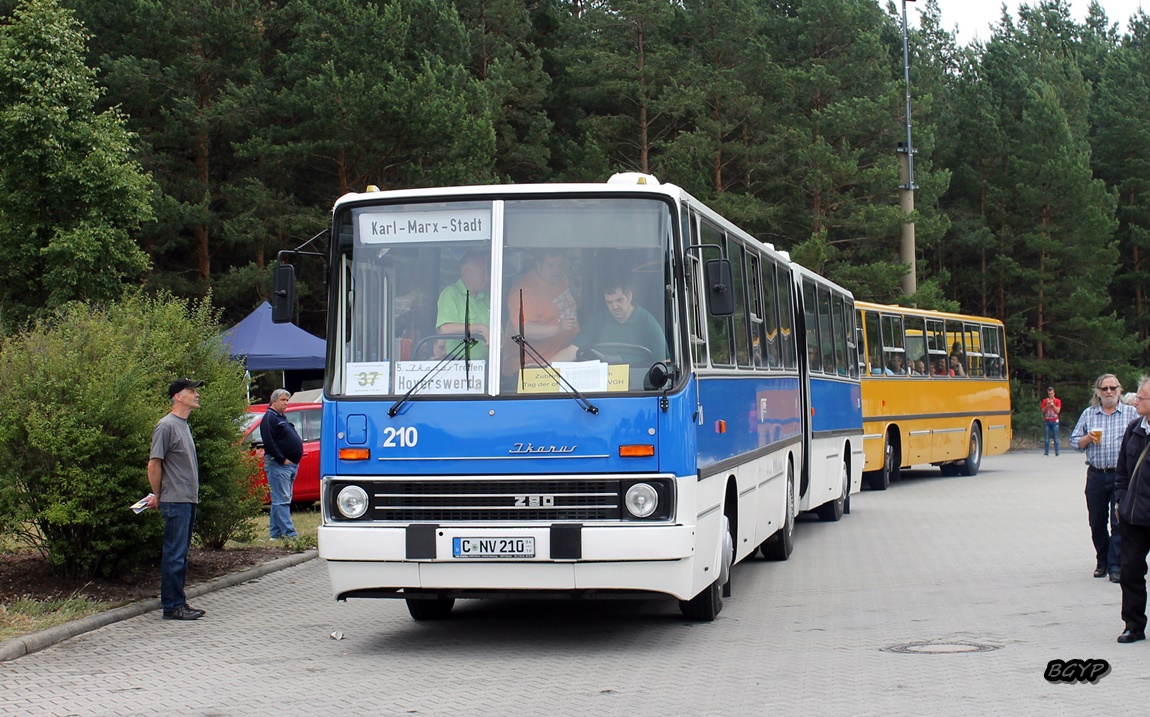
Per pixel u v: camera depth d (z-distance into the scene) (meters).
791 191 49.62
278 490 16.77
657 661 9.28
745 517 12.30
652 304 9.61
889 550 16.52
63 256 24.88
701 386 10.10
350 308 9.90
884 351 27.58
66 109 24.97
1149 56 69.62
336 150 37.41
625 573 9.20
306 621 11.52
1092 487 13.20
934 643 9.77
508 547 9.24
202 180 38.50
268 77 40.00
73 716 7.71
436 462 9.49
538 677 8.75
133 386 12.44
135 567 13.02
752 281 13.34
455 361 9.61
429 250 9.88
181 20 38.31
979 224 57.47
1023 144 57.00
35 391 12.11
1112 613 11.02
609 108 50.97
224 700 8.12
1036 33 75.81
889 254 52.69
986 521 20.30
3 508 12.02
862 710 7.43
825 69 49.47
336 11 38.22
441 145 37.59
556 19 52.41
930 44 73.31
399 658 9.63
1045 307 56.44
